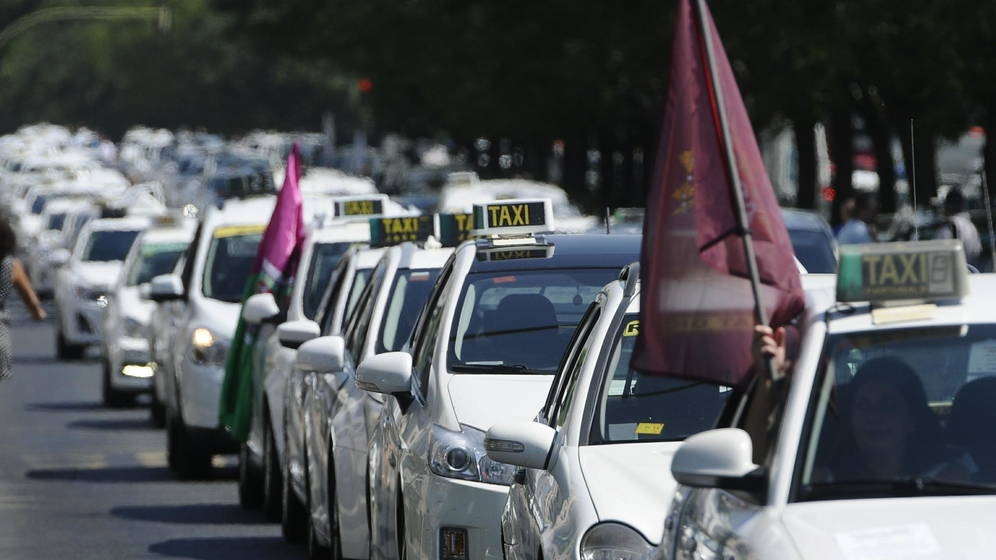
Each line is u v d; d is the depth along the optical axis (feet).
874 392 51.75
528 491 74.33
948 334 52.65
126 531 134.92
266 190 206.28
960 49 296.30
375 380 90.94
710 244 55.26
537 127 527.81
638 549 63.87
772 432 51.90
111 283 303.27
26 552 125.29
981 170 99.66
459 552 83.30
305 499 119.03
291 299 143.43
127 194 453.99
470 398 88.07
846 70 299.38
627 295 79.10
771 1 301.02
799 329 54.19
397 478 90.58
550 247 100.73
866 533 46.83
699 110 56.03
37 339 358.43
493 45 435.12
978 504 48.49
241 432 147.33
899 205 325.62
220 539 130.72
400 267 112.57
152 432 207.10
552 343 94.17
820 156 443.32
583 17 376.89
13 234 128.77
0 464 178.81
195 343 163.32
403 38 535.60
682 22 56.49
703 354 54.95
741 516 49.88
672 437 74.33
